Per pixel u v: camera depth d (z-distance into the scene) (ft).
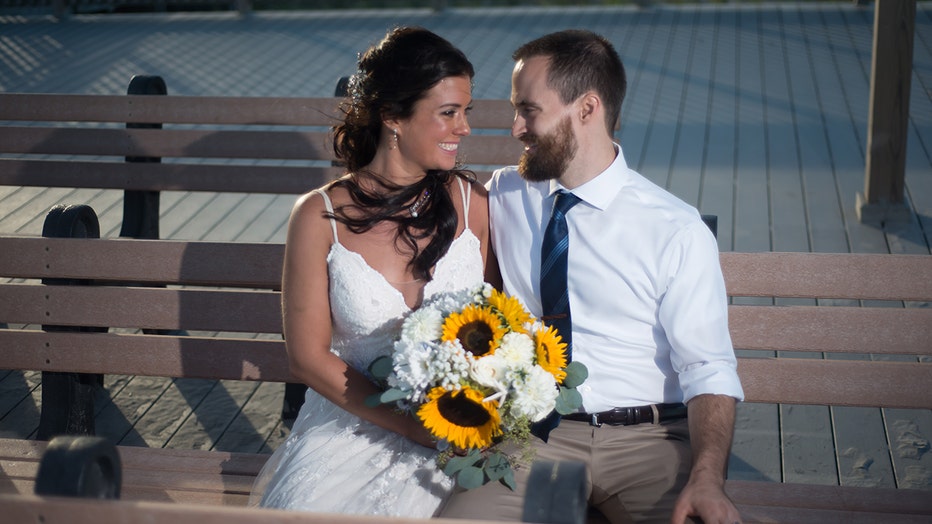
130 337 14.40
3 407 18.22
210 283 14.32
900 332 12.85
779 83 37.99
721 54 42.16
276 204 28.40
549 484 8.32
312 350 11.86
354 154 12.59
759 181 28.71
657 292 11.78
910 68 24.53
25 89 39.47
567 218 12.07
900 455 16.34
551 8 51.93
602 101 11.80
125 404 18.39
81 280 14.79
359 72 12.32
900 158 25.16
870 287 12.89
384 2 57.47
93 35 48.47
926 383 12.80
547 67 11.66
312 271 12.01
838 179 28.68
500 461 10.88
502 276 12.80
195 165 21.98
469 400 10.23
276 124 21.75
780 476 15.85
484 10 51.62
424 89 11.68
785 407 18.04
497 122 20.01
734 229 25.53
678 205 11.86
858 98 35.91
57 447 9.05
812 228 25.48
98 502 7.74
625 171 12.10
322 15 52.08
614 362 11.98
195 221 27.04
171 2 53.42
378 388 11.75
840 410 17.84
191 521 7.61
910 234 24.97
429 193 12.38
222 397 18.75
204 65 42.91
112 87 39.73
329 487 11.37
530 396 10.16
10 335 14.60
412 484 11.34
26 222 26.84
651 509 11.55
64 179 22.49
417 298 12.28
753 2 51.21
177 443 17.11
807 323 13.04
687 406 11.69
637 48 43.52
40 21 51.42
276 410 18.30
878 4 24.38
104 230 26.35
